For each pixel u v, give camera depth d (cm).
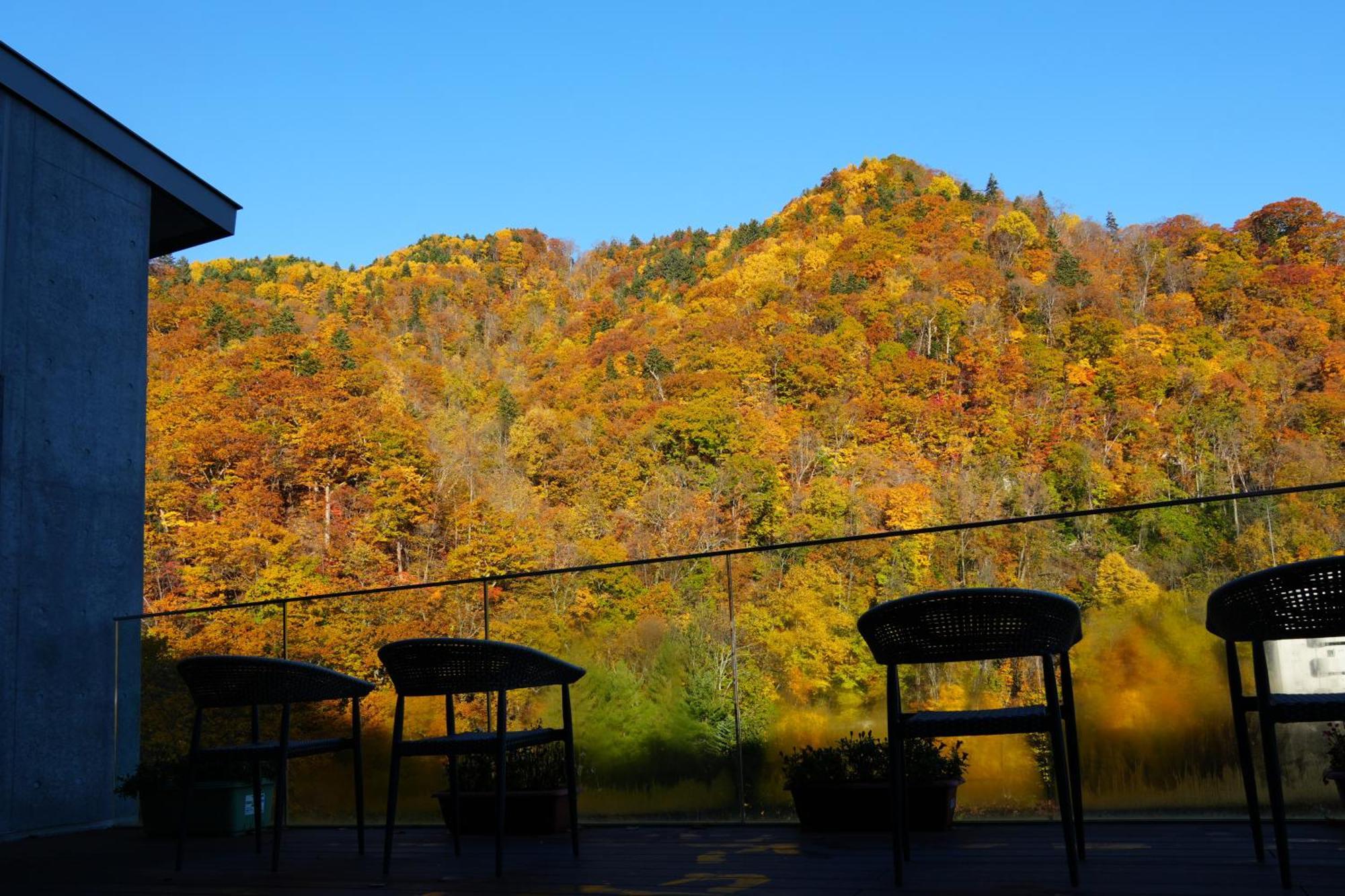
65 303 461
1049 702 222
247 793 389
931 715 239
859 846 289
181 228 566
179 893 260
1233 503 1598
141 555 484
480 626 535
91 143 479
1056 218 6338
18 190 444
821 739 379
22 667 425
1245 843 262
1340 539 1625
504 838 310
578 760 402
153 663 477
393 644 276
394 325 5969
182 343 4134
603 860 286
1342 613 199
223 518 3434
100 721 453
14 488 430
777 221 7475
